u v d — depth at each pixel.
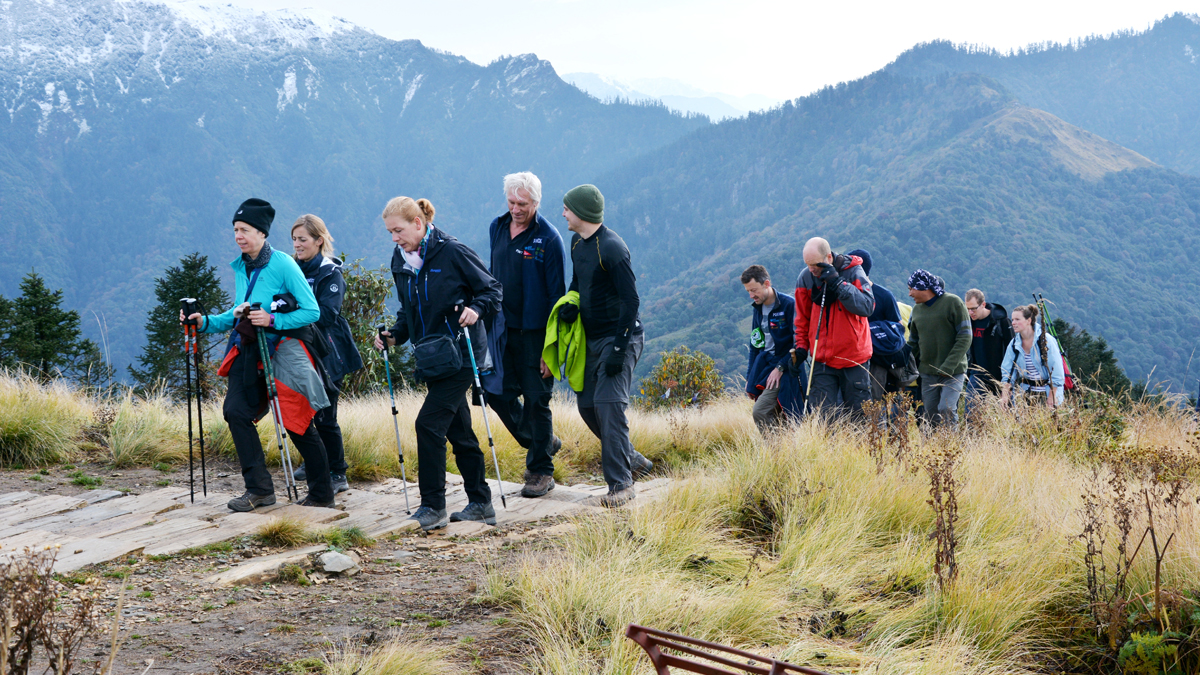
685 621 3.02
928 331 7.56
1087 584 3.26
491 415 8.45
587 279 5.39
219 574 3.91
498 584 3.55
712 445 8.63
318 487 5.29
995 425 6.71
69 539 4.37
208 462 6.77
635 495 5.35
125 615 3.36
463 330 4.96
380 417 7.78
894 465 4.92
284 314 5.02
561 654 2.74
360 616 3.39
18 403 6.68
